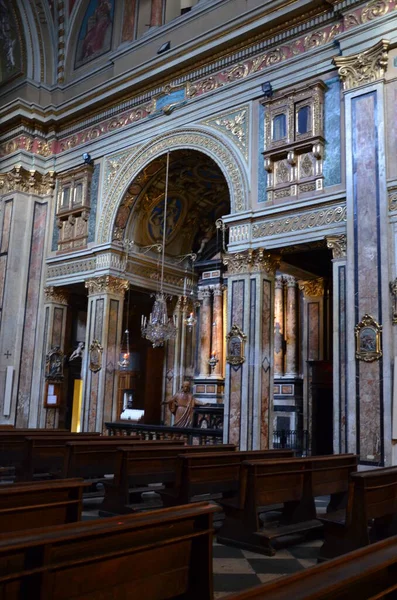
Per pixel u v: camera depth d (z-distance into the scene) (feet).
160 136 49.49
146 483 25.43
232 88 45.11
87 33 60.13
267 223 40.86
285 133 41.01
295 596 7.63
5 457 32.04
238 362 40.45
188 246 62.64
